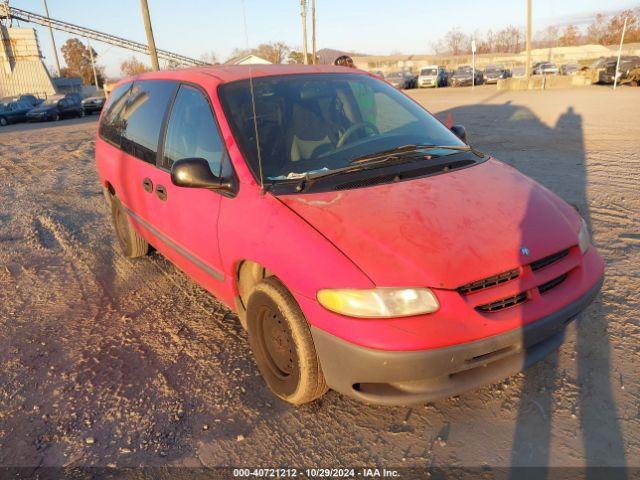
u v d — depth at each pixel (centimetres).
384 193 279
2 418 295
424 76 3978
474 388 245
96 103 3291
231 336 368
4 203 800
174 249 381
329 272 238
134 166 422
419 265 234
